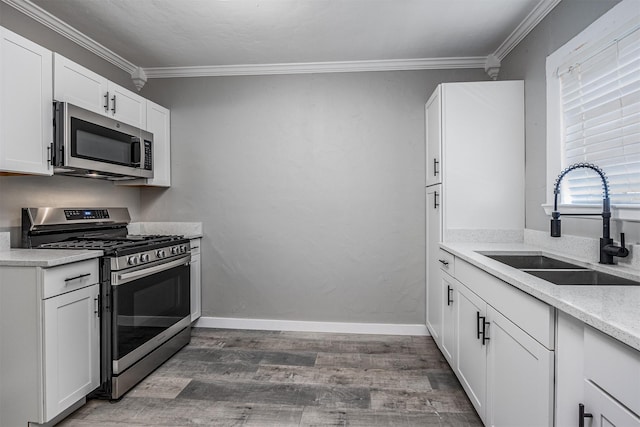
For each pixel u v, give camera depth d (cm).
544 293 115
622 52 159
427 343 291
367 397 209
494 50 287
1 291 173
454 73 307
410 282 312
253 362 256
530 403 127
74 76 217
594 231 181
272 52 292
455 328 220
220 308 330
